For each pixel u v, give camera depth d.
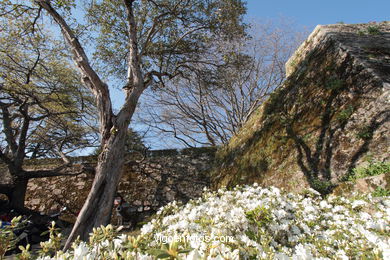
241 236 1.36
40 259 1.03
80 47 6.35
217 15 8.94
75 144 11.57
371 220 1.94
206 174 9.59
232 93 14.89
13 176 8.27
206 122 15.81
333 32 6.90
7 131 9.11
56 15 6.47
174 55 10.17
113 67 9.91
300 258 1.21
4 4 6.68
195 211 1.90
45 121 11.05
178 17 8.82
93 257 0.94
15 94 8.34
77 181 9.97
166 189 9.37
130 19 7.43
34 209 9.49
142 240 0.97
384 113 3.87
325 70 5.90
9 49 8.27
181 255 0.76
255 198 2.17
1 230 1.20
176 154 10.34
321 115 5.12
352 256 1.30
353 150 3.95
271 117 6.86
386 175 2.80
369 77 4.55
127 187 9.56
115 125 5.90
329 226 1.87
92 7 8.49
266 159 5.91
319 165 4.34
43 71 9.33
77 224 4.58
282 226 1.63
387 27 6.98
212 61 10.91
